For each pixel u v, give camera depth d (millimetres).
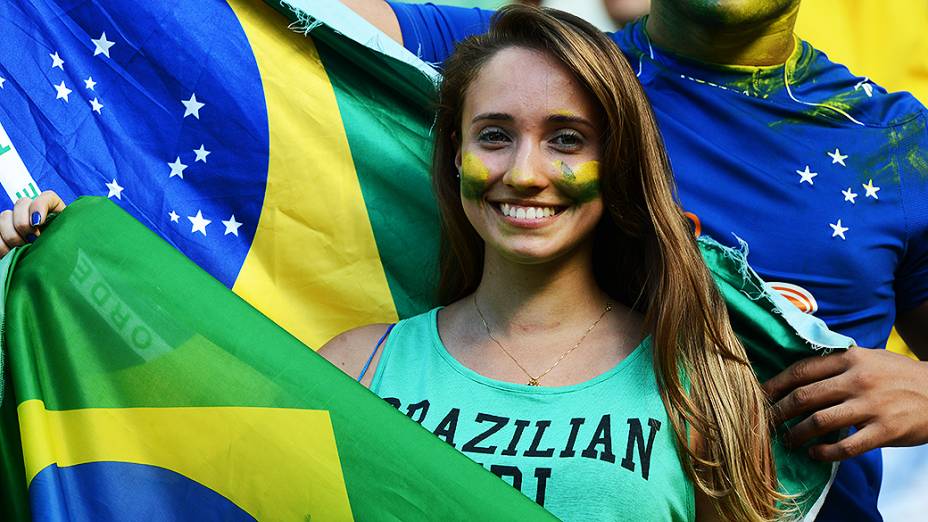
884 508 3684
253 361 2207
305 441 2170
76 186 2707
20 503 2262
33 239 2385
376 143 2732
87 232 2285
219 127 2740
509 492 2111
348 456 2158
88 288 2244
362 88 2748
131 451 2186
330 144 2736
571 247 2287
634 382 2248
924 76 3389
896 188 2727
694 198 2699
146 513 2168
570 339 2307
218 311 2238
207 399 2195
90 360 2217
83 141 2732
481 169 2268
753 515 2230
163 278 2256
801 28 3416
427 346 2338
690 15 2721
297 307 2725
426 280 2723
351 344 2385
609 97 2264
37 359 2230
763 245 2674
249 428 2182
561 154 2268
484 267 2371
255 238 2729
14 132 2717
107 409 2199
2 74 2740
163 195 2725
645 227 2354
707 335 2314
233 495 2164
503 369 2285
